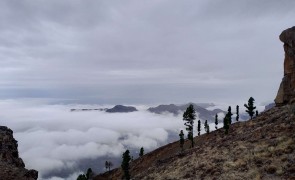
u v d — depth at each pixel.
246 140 57.66
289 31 65.38
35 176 60.00
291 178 34.38
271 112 73.56
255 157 45.56
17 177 54.50
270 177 37.09
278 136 50.06
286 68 70.50
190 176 53.12
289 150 42.47
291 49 65.88
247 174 40.97
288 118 56.94
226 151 57.28
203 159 60.91
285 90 72.56
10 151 67.38
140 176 83.81
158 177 65.12
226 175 44.03
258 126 67.81
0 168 55.50
